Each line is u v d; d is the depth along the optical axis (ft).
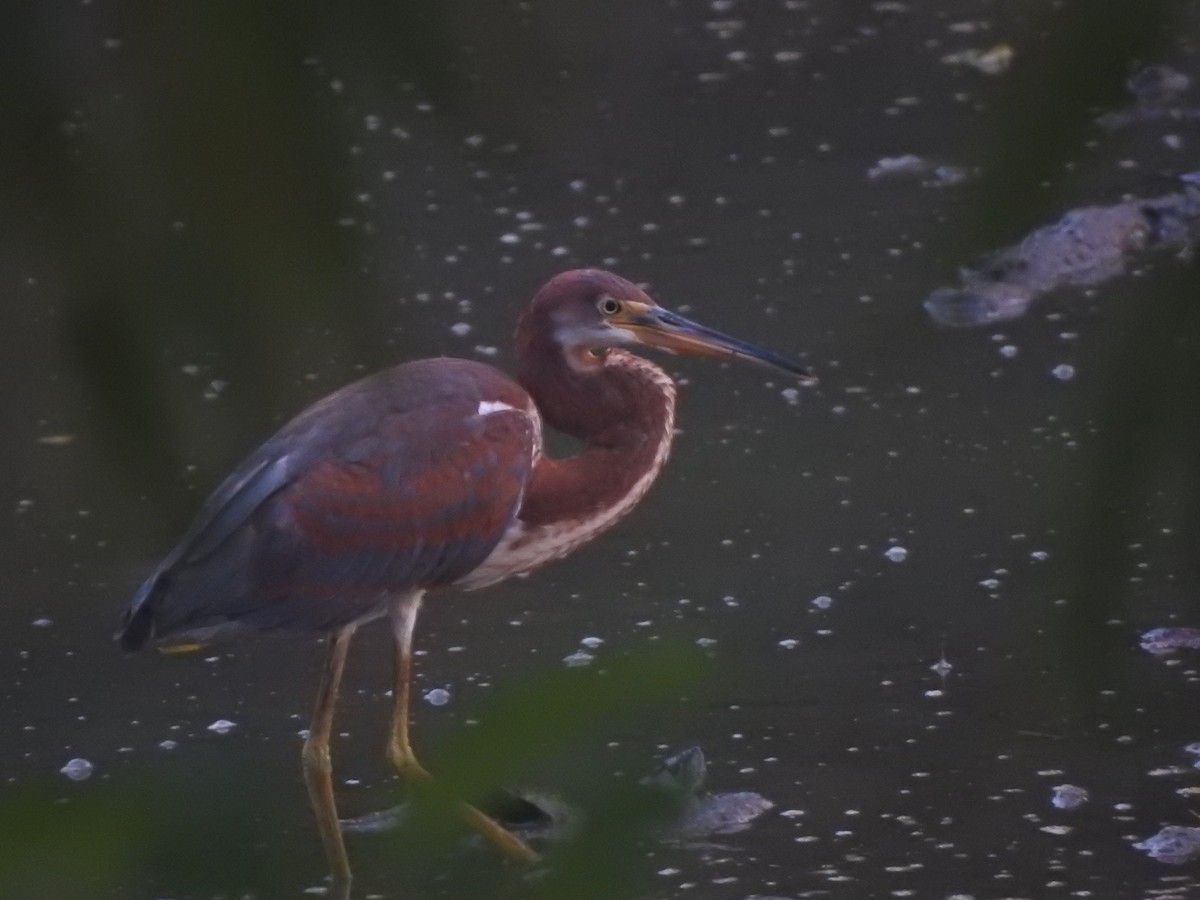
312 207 7.26
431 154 48.19
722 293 47.39
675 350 28.84
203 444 8.43
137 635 24.90
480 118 8.05
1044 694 28.96
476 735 6.15
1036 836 24.79
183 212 7.23
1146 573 32.17
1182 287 15.19
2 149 7.44
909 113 53.93
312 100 7.12
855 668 30.19
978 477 37.35
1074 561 33.12
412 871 7.02
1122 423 12.55
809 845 24.77
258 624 25.41
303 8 7.06
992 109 7.78
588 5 11.59
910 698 29.09
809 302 46.62
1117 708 28.35
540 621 32.94
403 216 50.65
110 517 7.73
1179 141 51.52
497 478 26.50
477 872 9.20
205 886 6.13
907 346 43.86
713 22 58.49
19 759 28.40
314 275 7.32
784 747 27.66
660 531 36.32
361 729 29.48
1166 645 30.12
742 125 56.49
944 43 52.65
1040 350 42.98
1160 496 33.22
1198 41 7.39
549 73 9.69
